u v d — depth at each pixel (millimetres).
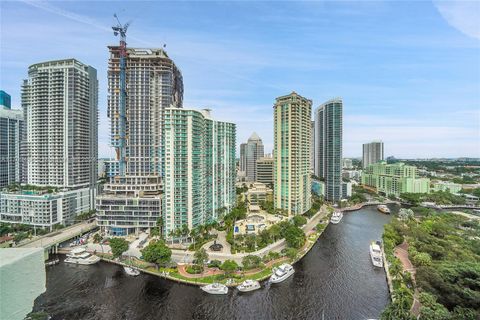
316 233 181000
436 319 74750
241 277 115500
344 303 100125
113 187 177875
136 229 171750
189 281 113062
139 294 106375
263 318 91750
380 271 126688
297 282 115312
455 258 113062
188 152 156125
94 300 102688
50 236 165750
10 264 8906
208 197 179625
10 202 184500
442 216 195750
